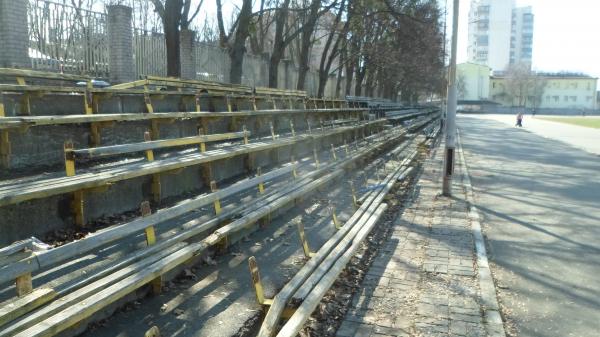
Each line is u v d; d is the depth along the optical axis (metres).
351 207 8.96
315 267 5.22
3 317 3.17
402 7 28.95
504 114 100.50
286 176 9.76
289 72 28.91
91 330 4.11
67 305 3.59
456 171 15.30
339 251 5.82
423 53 41.91
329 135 15.45
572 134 36.00
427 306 5.06
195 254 5.16
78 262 4.75
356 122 21.05
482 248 7.10
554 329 4.76
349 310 4.94
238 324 4.40
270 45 37.84
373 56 35.41
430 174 14.44
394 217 8.99
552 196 11.70
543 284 5.94
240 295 5.00
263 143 10.49
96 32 13.54
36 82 10.30
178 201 7.32
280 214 8.21
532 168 16.84
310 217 8.19
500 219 9.28
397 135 22.95
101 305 3.73
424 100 111.50
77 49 12.99
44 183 5.21
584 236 8.13
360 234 6.70
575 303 5.39
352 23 28.47
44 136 6.68
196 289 5.09
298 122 16.30
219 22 21.50
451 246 7.14
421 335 4.45
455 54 10.68
